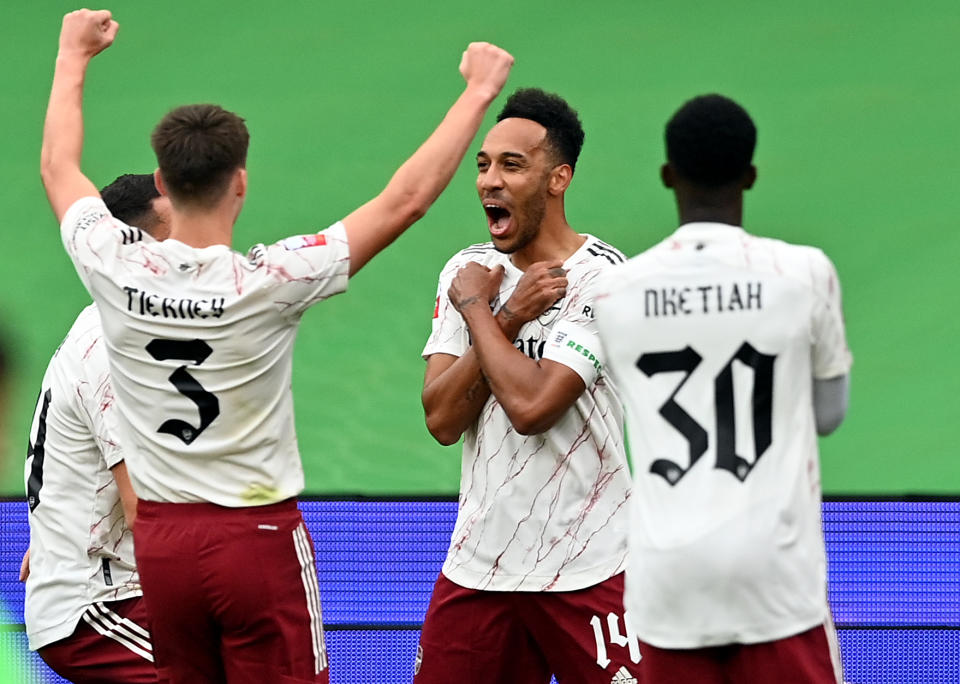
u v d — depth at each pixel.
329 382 25.86
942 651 16.66
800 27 36.47
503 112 12.63
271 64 35.66
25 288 28.73
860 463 22.94
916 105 33.47
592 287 12.23
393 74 35.19
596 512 12.38
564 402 11.82
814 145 32.31
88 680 13.12
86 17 11.61
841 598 17.47
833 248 29.08
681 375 9.72
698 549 9.47
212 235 10.64
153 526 10.77
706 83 34.34
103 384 12.33
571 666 12.50
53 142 11.11
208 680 11.21
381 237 10.53
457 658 12.70
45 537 13.02
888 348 26.27
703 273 9.75
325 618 17.44
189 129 10.50
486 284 12.41
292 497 10.95
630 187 31.14
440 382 12.52
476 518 12.53
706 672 9.77
